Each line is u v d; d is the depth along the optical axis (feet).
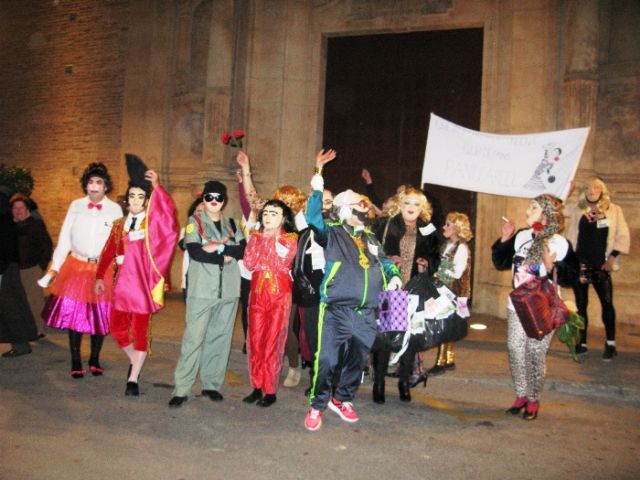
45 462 13.53
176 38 46.93
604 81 35.37
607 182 35.06
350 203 17.11
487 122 38.29
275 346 18.42
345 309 16.71
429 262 20.15
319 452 14.88
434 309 19.22
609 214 26.61
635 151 34.55
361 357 17.07
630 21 35.01
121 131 50.01
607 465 14.82
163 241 18.93
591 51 34.58
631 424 18.26
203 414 17.48
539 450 15.66
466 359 25.17
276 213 18.28
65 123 53.11
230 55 42.14
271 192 41.83
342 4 41.86
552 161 27.22
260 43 42.37
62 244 20.84
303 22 42.37
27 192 50.90
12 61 56.39
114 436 15.38
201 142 45.47
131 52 49.16
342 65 42.91
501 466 14.47
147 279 18.85
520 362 18.26
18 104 55.83
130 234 19.04
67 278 20.67
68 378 20.86
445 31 40.50
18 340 23.79
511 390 21.66
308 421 16.49
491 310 37.04
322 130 43.09
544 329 17.16
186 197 45.80
